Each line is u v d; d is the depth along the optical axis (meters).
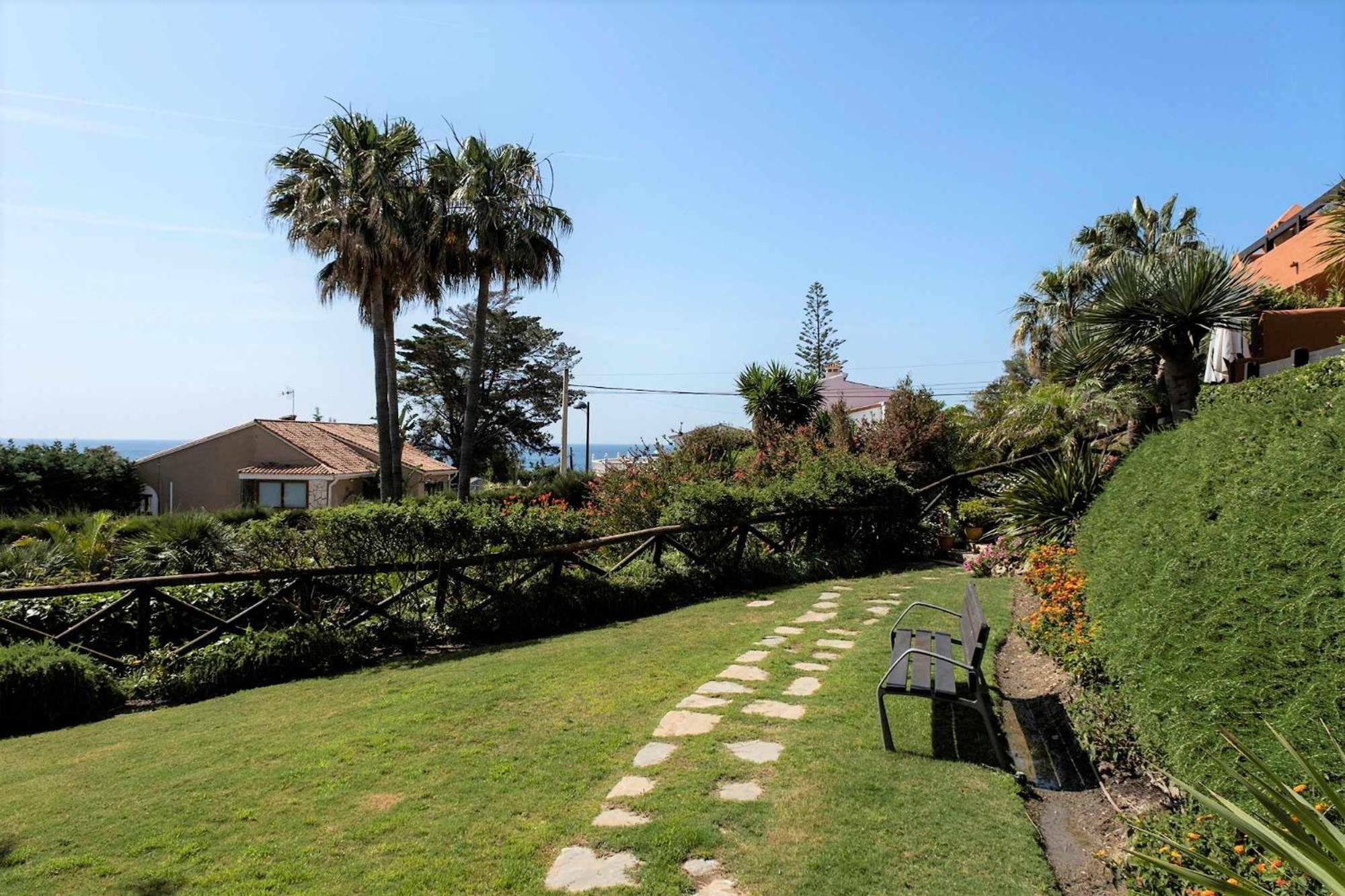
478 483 46.84
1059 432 13.46
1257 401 4.26
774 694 5.35
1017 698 5.32
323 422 41.81
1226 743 2.65
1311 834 1.94
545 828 3.49
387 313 21.98
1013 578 9.74
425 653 7.48
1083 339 11.05
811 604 8.78
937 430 14.95
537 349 50.78
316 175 18.95
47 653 6.09
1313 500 2.85
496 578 8.41
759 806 3.63
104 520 10.51
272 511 21.05
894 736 4.50
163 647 7.20
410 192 20.19
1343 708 2.30
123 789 4.18
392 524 7.81
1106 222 23.78
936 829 3.38
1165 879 2.68
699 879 3.04
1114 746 3.95
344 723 5.15
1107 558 5.08
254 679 6.71
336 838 3.47
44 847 3.51
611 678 5.91
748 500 10.41
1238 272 8.78
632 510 10.98
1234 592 2.91
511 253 21.22
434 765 4.28
